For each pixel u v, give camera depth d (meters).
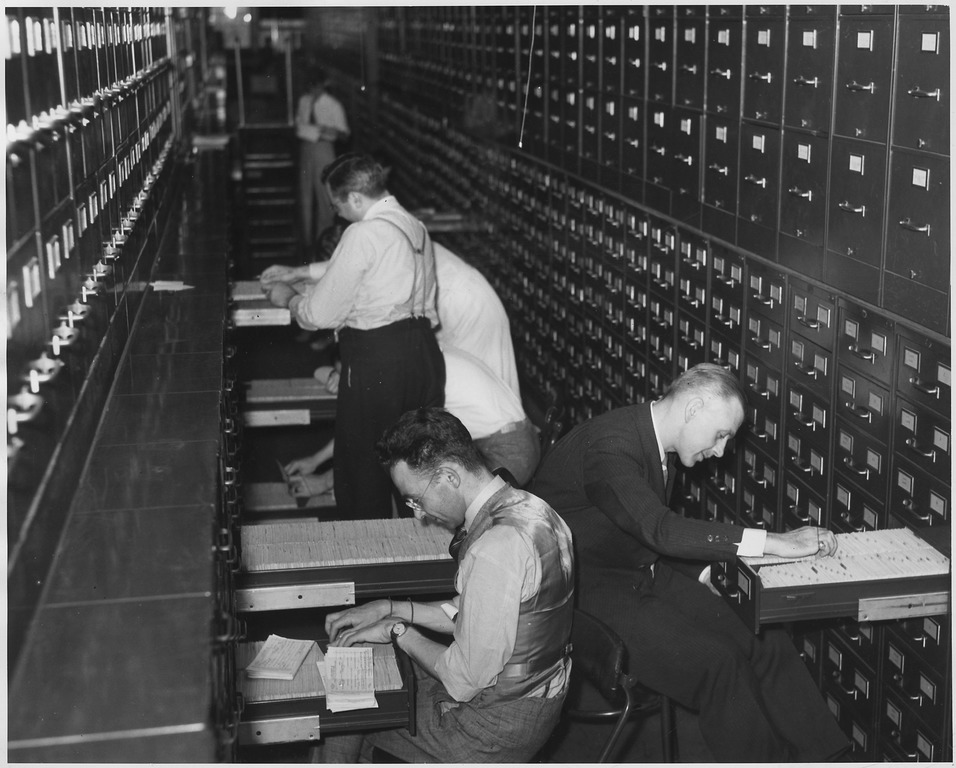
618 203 5.24
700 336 4.30
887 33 2.81
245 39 11.30
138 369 2.94
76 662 1.41
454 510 2.44
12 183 1.57
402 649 2.47
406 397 4.21
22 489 1.56
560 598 2.38
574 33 5.84
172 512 1.89
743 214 3.83
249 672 2.41
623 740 3.18
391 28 11.52
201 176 7.52
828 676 3.42
